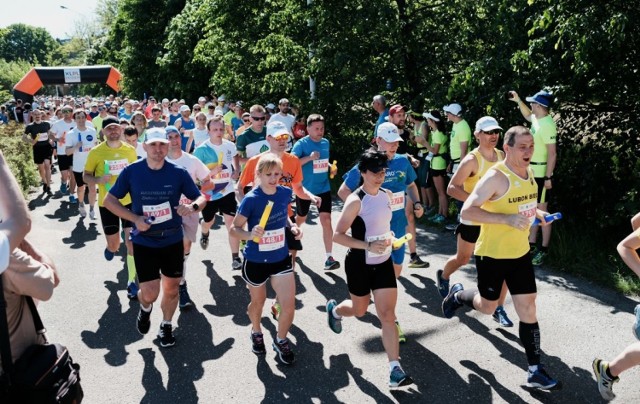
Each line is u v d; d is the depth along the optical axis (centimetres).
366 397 388
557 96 696
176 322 525
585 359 428
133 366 442
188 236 569
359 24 1027
